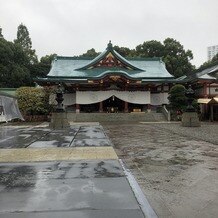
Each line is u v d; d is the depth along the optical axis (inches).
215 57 2780.5
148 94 1796.3
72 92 1820.9
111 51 1892.2
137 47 2908.5
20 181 263.4
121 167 325.7
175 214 190.4
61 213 186.4
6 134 725.3
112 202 207.6
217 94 1702.8
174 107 1552.7
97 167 325.1
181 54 2802.7
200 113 1706.4
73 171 304.7
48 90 1569.9
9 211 189.8
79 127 1003.9
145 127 1020.5
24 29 3009.4
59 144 523.5
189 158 388.8
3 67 2171.5
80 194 225.1
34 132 786.2
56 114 962.7
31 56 2883.9
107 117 1569.9
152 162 361.4
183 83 1809.8
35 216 181.2
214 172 306.2
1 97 1195.9
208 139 613.6
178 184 260.8
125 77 1685.5
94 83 1733.5
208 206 205.0
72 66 1982.0
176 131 831.7
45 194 225.0
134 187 245.6
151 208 198.1
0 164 342.6
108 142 553.6
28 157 388.2
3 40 2283.5
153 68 2031.3
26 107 1540.4
